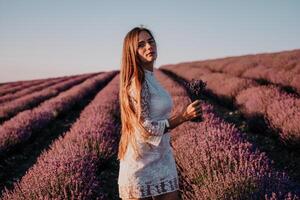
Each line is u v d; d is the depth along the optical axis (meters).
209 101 16.36
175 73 35.53
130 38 2.56
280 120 7.93
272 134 8.40
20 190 5.00
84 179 5.22
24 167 8.54
